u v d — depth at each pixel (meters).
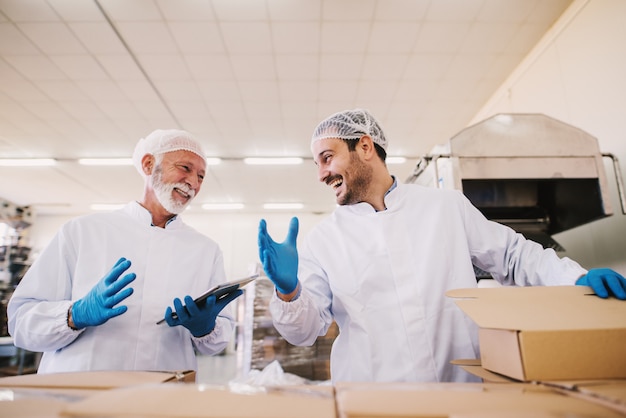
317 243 1.11
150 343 1.04
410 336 0.91
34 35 2.76
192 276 1.18
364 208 1.11
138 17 2.60
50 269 1.05
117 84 3.40
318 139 1.10
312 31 2.74
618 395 0.40
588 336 0.51
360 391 0.41
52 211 7.82
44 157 5.00
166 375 0.58
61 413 0.33
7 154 4.89
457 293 0.67
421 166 2.01
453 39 2.84
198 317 0.98
